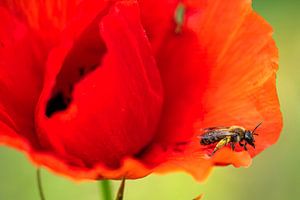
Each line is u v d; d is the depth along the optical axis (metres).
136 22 0.25
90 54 0.26
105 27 0.25
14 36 0.26
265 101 0.26
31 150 0.23
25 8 0.27
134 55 0.25
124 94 0.25
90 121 0.25
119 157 0.26
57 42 0.27
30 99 0.27
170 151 0.26
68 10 0.27
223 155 0.24
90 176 0.24
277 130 0.26
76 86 0.25
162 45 0.27
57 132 0.25
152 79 0.26
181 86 0.27
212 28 0.27
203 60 0.27
